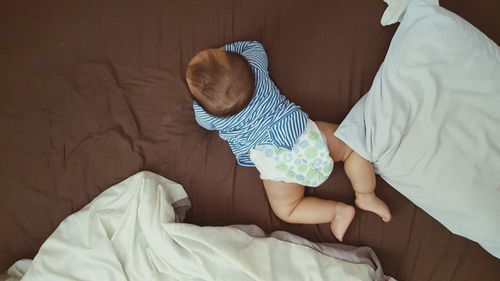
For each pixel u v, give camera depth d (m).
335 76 1.31
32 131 1.29
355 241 1.22
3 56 1.35
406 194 1.20
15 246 1.22
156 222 1.14
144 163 1.27
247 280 1.10
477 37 1.19
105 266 1.12
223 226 1.21
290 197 1.19
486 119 1.15
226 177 1.26
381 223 1.22
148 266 1.12
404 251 1.21
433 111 1.17
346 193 1.25
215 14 1.37
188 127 1.30
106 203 1.21
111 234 1.17
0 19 1.38
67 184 1.26
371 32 1.33
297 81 1.31
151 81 1.33
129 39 1.37
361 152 1.16
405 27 1.22
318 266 1.12
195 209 1.25
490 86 1.16
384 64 1.21
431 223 1.21
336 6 1.35
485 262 1.18
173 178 1.26
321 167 1.15
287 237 1.19
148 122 1.30
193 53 1.35
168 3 1.39
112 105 1.31
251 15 1.37
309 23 1.35
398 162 1.17
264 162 1.16
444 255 1.19
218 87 1.04
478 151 1.15
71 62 1.35
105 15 1.39
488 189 1.12
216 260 1.11
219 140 1.29
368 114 1.18
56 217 1.24
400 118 1.16
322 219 1.19
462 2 1.34
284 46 1.34
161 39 1.36
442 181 1.15
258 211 1.25
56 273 1.12
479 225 1.12
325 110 1.29
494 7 1.33
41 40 1.37
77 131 1.29
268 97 1.12
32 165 1.27
